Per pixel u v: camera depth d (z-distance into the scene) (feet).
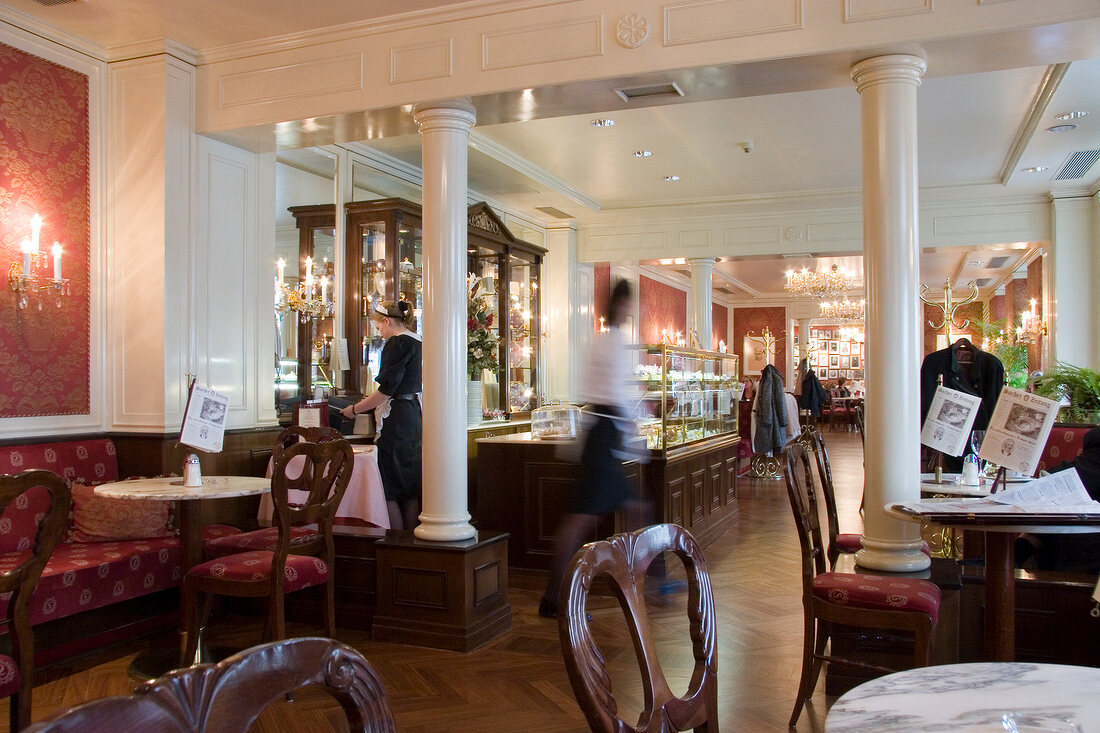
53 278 15.31
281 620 11.62
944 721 4.02
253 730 10.37
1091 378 23.09
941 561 12.72
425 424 14.66
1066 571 12.21
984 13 11.71
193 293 16.75
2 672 8.59
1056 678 4.65
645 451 18.19
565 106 15.20
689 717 4.74
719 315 69.31
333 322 21.95
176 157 16.39
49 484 8.76
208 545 13.84
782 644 13.75
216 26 15.57
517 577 18.38
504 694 11.63
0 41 14.60
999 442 11.15
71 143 15.93
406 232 22.74
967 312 63.93
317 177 21.63
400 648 13.80
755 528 24.39
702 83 13.99
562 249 33.78
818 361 80.33
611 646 13.71
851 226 31.04
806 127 22.39
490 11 14.53
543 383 33.58
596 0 13.89
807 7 12.62
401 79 15.10
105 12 14.89
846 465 41.01
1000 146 24.32
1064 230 28.32
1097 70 17.35
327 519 12.92
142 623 14.19
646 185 29.07
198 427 12.70
